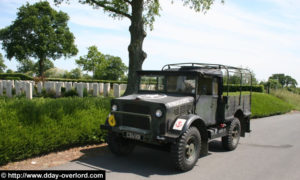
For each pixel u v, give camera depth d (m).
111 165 5.26
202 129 5.54
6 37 44.19
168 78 5.99
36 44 43.69
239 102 7.38
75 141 6.23
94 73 43.66
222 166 5.56
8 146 4.86
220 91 6.54
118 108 5.52
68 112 6.36
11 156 4.97
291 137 9.11
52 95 15.54
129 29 9.97
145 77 6.37
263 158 6.29
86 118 6.48
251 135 9.33
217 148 7.20
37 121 5.54
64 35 47.44
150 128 4.95
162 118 4.88
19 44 43.16
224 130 6.55
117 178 4.57
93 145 6.61
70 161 5.35
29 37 44.00
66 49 47.22
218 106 6.55
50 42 44.88
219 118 6.55
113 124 5.42
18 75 30.86
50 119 5.75
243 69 7.68
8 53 43.75
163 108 4.87
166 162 5.66
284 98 22.94
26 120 5.41
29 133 5.25
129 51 9.82
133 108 5.27
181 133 4.83
